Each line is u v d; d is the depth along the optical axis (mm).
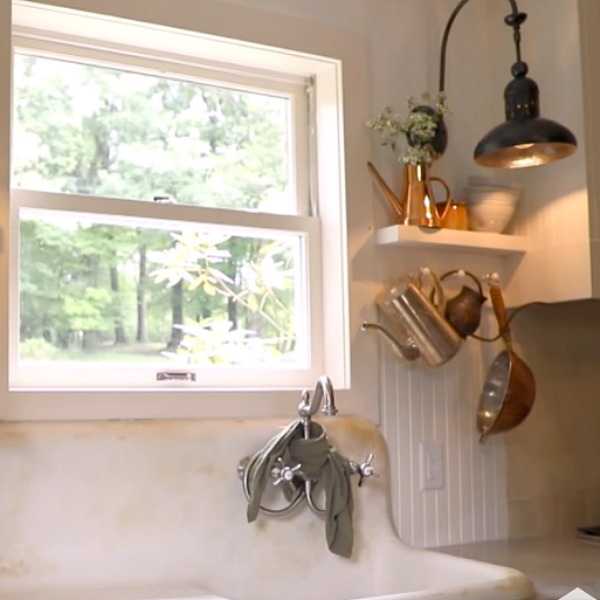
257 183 2252
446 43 2404
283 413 2064
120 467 1790
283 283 2238
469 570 1845
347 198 2215
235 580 1872
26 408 1776
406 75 2354
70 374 1925
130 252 2047
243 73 2244
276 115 2301
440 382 2311
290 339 2232
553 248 2318
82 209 1975
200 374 2076
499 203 2330
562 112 2312
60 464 1738
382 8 2332
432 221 2213
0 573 1668
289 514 1952
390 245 2242
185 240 2121
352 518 2002
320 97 2301
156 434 1833
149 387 2010
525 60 2414
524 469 2439
